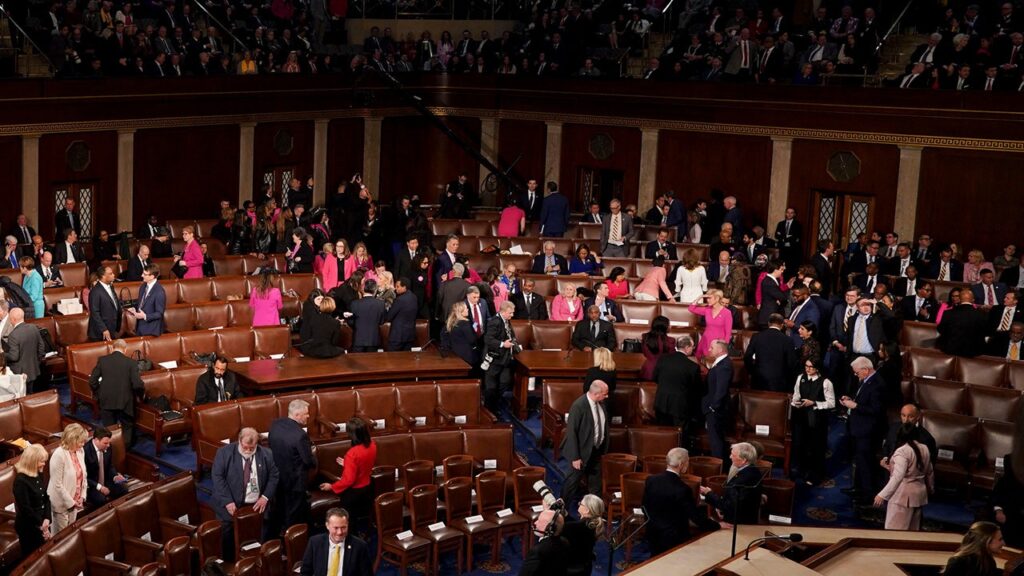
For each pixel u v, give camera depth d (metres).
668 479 11.36
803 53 24.88
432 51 30.14
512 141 29.27
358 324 16.91
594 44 29.14
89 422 15.29
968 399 15.34
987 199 22.11
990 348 17.06
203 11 27.66
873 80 24.52
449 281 17.66
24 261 17.06
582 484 14.21
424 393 14.86
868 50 24.53
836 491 14.88
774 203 25.00
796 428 14.87
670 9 28.86
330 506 12.66
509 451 13.86
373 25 31.05
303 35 28.56
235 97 25.34
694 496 12.44
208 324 17.77
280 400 14.22
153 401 14.84
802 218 24.77
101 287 16.67
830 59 24.48
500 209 27.88
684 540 11.33
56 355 16.36
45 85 21.38
